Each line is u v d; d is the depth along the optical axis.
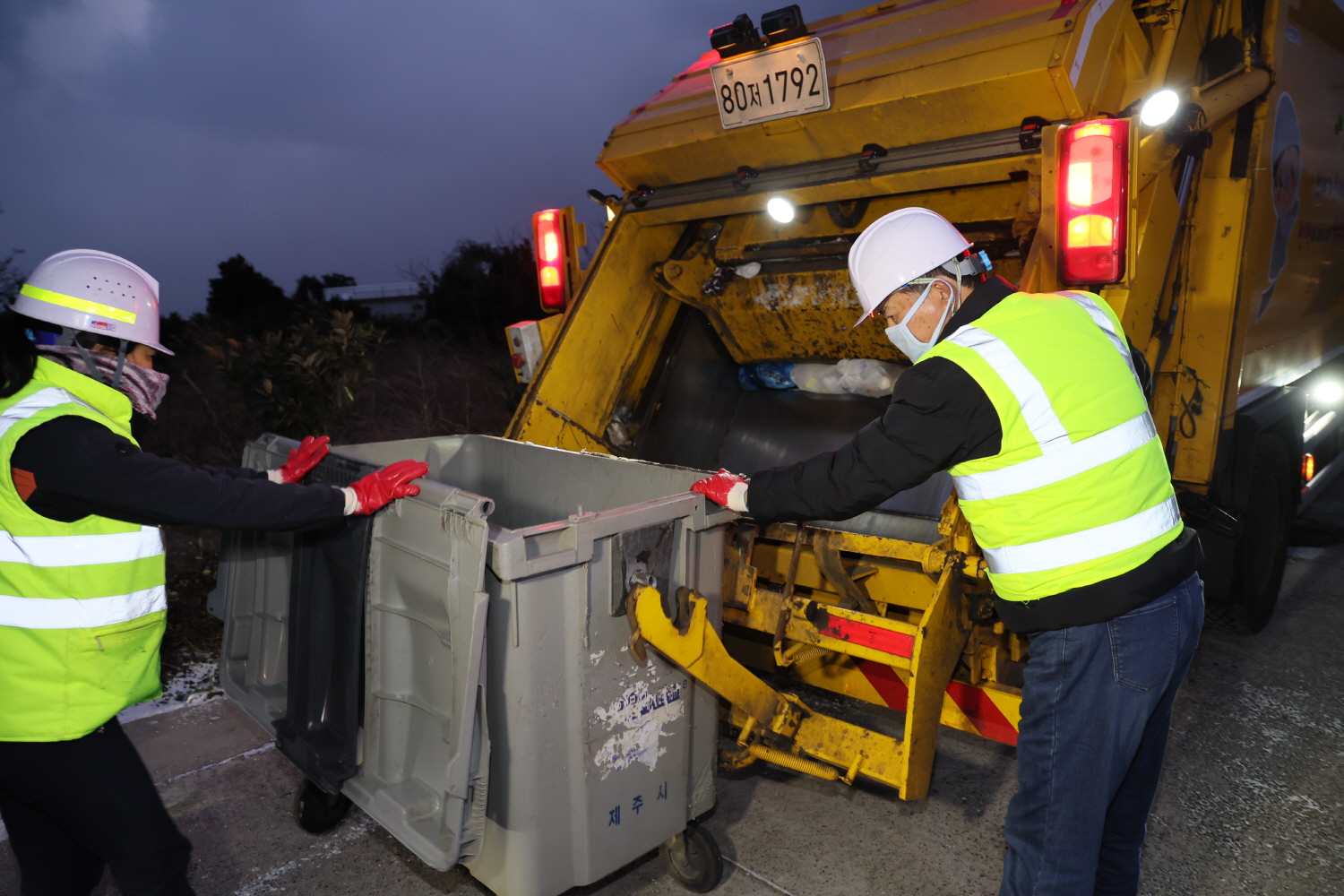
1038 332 1.67
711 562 2.13
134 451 1.60
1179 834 2.49
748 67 2.83
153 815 1.68
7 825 1.75
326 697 2.13
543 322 3.38
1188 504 3.27
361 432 6.66
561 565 1.74
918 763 2.13
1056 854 1.74
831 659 2.70
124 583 1.62
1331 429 4.99
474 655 1.65
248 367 4.41
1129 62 2.57
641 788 2.03
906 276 1.80
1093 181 2.12
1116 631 1.67
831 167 2.86
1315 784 2.73
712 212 3.24
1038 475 1.62
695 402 3.74
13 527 1.54
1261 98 3.23
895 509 2.99
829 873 2.36
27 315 1.61
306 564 2.18
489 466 2.97
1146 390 2.10
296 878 2.38
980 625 2.32
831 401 3.59
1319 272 4.34
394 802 1.92
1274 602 3.92
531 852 1.84
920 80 2.54
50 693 1.57
